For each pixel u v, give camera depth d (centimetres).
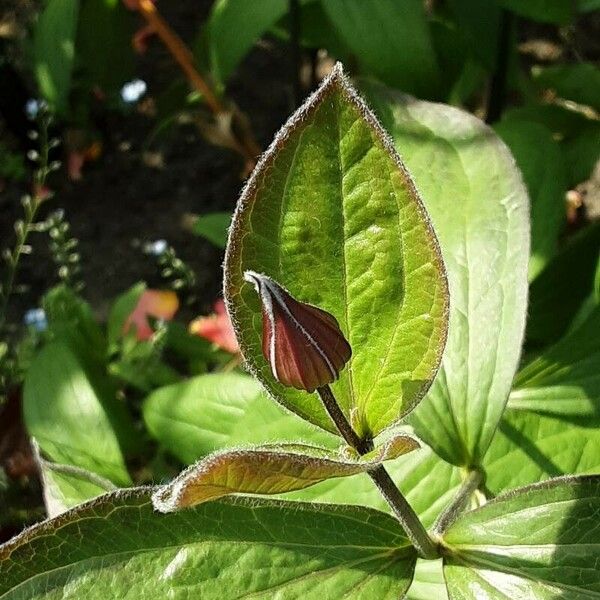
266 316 18
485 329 26
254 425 29
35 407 39
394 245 19
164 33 49
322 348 18
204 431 36
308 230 19
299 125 18
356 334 20
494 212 27
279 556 21
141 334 49
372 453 19
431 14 55
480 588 21
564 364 30
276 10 43
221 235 46
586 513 21
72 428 38
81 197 65
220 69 44
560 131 48
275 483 18
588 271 36
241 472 17
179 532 21
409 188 19
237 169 65
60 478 27
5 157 65
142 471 46
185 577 21
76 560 20
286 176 19
